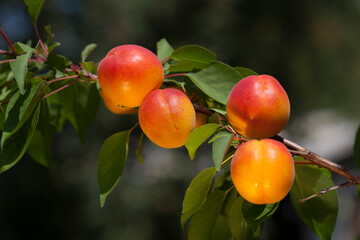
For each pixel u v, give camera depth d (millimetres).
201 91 1891
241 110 1543
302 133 11805
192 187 1592
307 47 11680
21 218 10102
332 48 12164
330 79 12016
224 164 1688
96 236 10461
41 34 10898
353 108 12508
